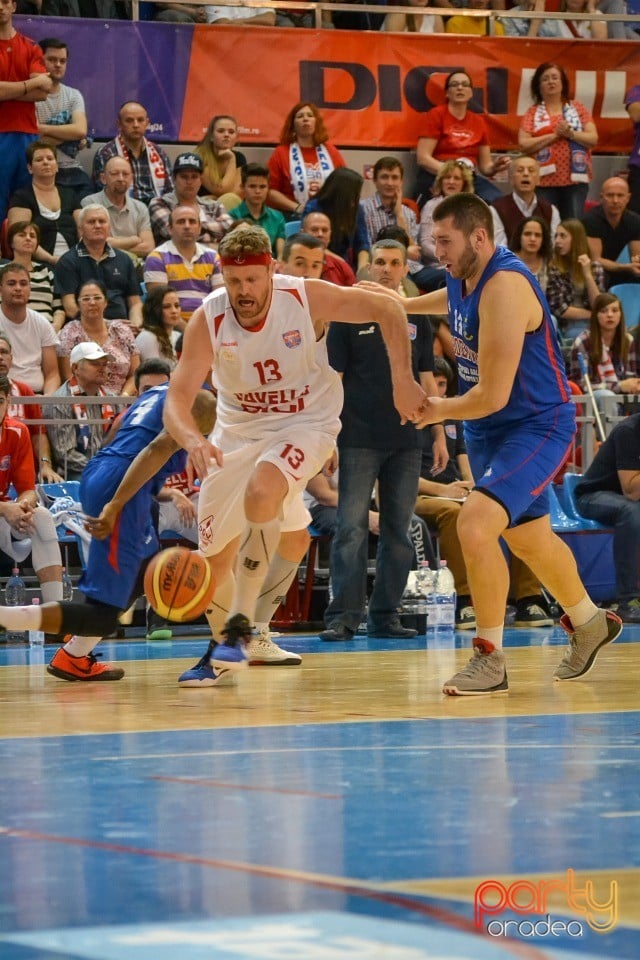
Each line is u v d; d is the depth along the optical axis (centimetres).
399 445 1448
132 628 1688
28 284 1722
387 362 1428
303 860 383
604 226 2317
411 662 1166
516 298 855
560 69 2403
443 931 306
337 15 2464
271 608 1145
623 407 1925
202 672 959
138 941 302
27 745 644
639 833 416
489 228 865
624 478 1723
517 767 556
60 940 304
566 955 287
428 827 429
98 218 1884
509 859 380
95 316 1748
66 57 2127
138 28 2208
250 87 2270
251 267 889
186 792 504
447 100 2361
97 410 1638
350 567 1454
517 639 1445
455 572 1670
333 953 288
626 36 2562
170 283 1928
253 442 953
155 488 996
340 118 2320
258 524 909
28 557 1628
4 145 2034
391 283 1385
